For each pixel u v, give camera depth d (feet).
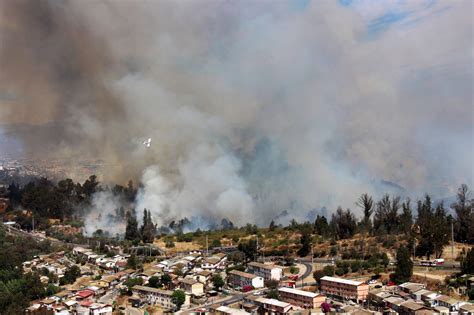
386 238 473.26
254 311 344.08
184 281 398.62
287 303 341.41
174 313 351.87
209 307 355.15
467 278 352.69
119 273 458.09
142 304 381.19
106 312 360.69
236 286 410.93
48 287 412.57
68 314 359.25
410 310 312.29
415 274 383.45
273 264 443.32
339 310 329.52
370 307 337.52
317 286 387.34
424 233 433.48
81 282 440.86
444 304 318.04
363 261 423.64
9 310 363.56
